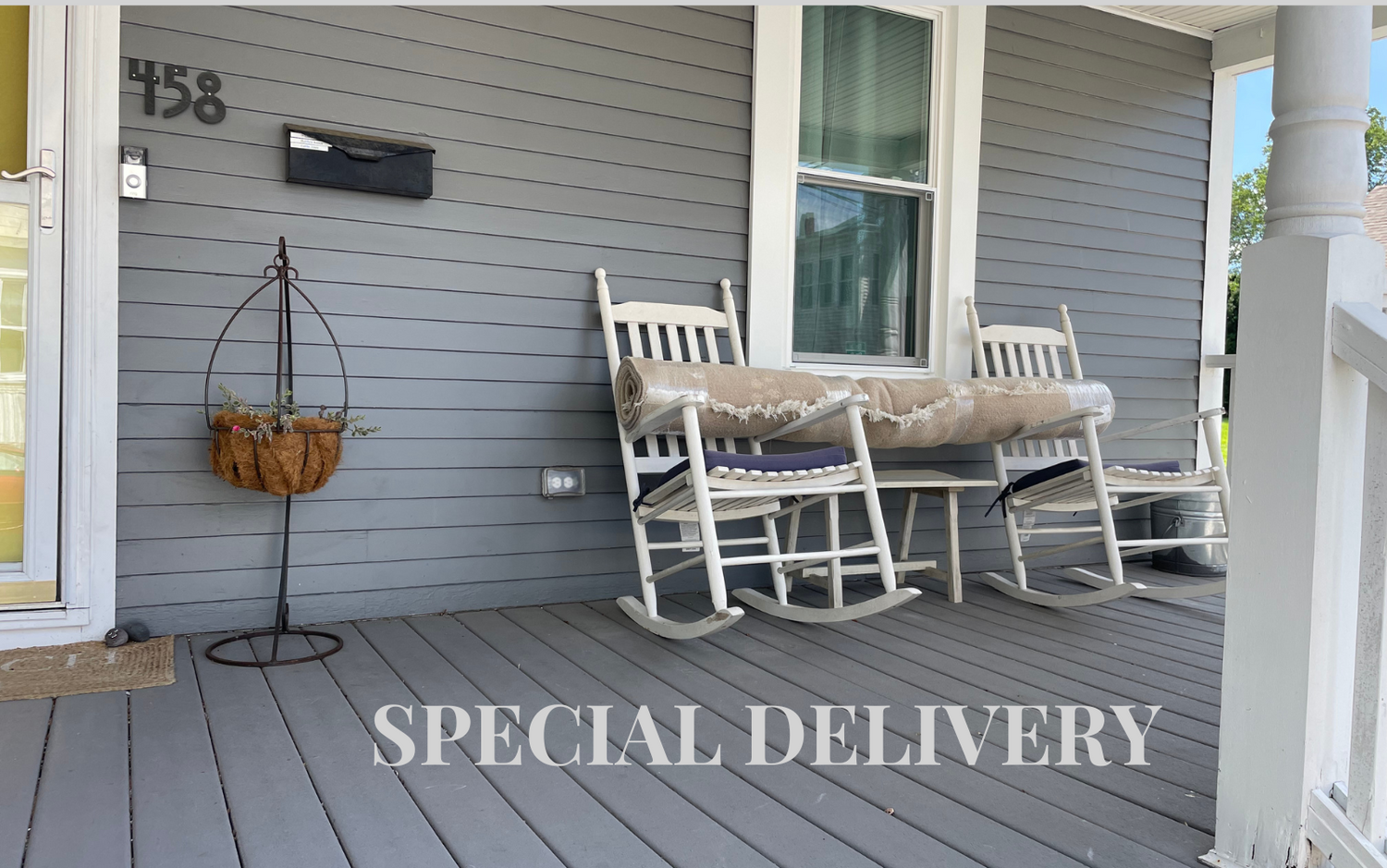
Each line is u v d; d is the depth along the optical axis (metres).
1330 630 1.40
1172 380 4.61
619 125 3.29
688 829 1.56
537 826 1.56
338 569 2.92
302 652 2.60
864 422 3.37
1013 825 1.60
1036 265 4.17
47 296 2.56
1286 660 1.41
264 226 2.79
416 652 2.61
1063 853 1.50
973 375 3.97
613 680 2.39
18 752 1.81
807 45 3.68
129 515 2.66
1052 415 3.65
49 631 2.57
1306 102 1.46
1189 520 4.12
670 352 3.33
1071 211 4.25
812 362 3.68
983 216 4.02
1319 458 1.38
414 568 3.04
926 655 2.70
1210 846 1.54
